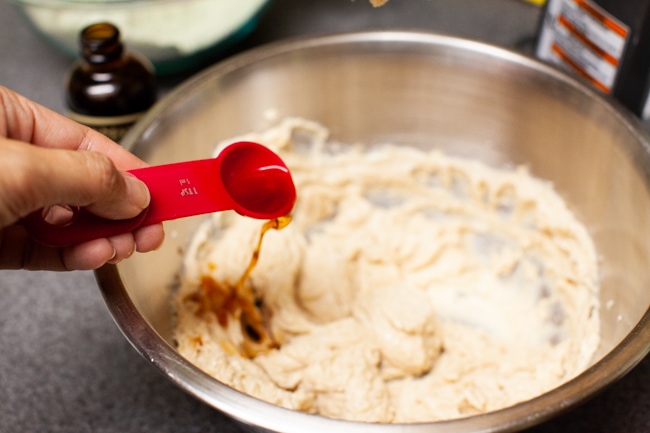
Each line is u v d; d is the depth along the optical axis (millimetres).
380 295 475
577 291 471
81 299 472
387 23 610
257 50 484
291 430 328
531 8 617
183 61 564
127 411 422
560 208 498
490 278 502
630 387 423
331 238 518
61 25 534
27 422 417
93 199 339
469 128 518
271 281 478
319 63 497
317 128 523
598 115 456
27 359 442
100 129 511
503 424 329
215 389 341
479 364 454
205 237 482
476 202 529
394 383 449
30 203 327
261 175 408
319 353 441
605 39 479
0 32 632
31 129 384
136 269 414
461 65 494
